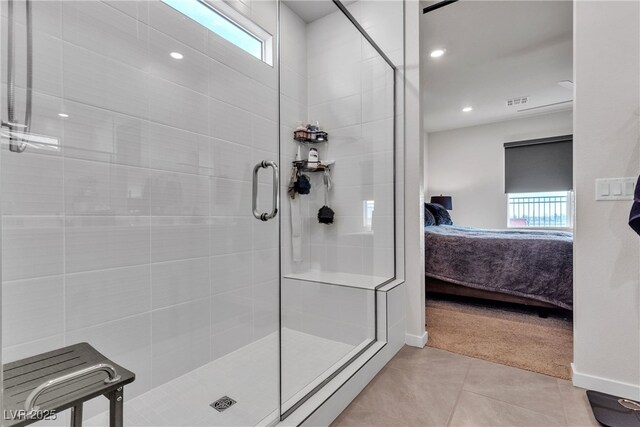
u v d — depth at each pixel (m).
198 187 1.77
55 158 1.24
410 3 2.17
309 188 2.44
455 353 2.05
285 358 1.83
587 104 1.60
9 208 1.13
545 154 5.00
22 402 0.78
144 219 1.53
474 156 5.63
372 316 1.98
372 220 2.27
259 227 2.11
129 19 1.47
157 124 1.58
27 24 1.17
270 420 1.28
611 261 1.56
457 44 3.08
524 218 5.22
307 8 2.38
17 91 1.14
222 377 1.66
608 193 1.56
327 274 2.37
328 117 2.43
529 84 3.96
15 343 1.14
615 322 1.55
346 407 1.50
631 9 1.52
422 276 2.19
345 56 2.35
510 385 1.66
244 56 2.05
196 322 1.74
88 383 0.87
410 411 1.46
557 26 2.79
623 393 1.52
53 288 1.23
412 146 2.16
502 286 2.85
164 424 1.32
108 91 1.40
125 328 1.45
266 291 2.12
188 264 1.72
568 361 1.91
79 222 1.31
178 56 1.68
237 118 1.99
